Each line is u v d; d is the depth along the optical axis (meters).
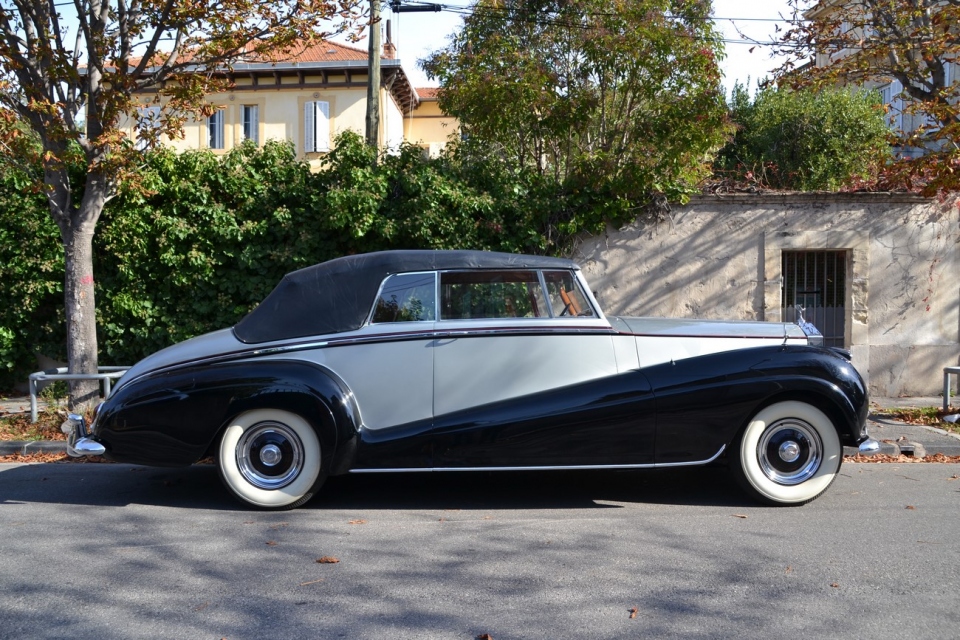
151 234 10.55
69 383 8.66
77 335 8.61
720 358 5.77
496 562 4.60
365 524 5.42
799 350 5.82
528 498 6.16
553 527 5.34
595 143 11.69
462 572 4.43
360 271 5.97
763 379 5.66
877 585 4.23
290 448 5.71
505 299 5.93
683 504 5.96
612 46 10.54
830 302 11.30
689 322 6.17
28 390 11.23
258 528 5.32
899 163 9.35
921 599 4.04
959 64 10.44
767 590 4.15
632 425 5.64
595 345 5.86
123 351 10.88
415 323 5.82
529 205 10.66
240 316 10.71
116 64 8.42
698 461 5.70
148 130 9.00
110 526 5.37
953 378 11.23
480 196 10.52
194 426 5.60
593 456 5.67
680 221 11.02
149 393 5.64
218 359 5.77
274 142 10.91
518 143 11.73
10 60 8.09
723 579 4.31
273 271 10.72
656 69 10.55
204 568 4.50
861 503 5.98
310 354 5.77
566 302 5.96
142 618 3.80
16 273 10.68
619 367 5.84
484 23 11.65
